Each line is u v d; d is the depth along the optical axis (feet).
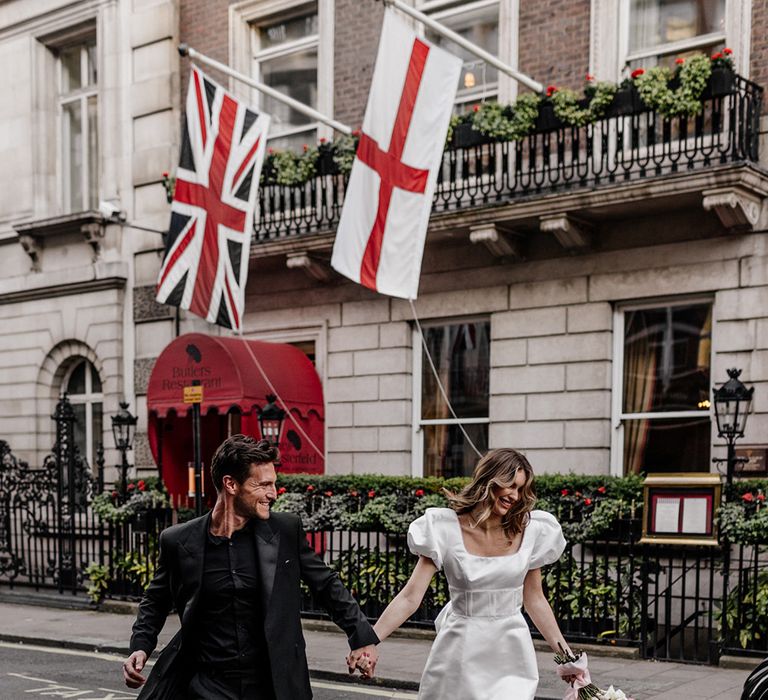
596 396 37.93
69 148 59.31
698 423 36.32
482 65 43.04
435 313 42.42
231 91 50.98
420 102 36.01
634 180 34.73
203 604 13.00
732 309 34.96
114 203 54.39
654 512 29.12
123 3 54.75
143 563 41.78
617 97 35.53
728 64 33.47
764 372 34.17
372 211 36.47
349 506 36.37
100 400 55.98
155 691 12.83
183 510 43.42
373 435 44.16
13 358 58.80
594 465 37.86
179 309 51.44
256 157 42.29
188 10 53.01
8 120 59.88
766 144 34.68
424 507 33.86
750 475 33.81
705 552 33.19
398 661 29.53
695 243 35.86
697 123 34.32
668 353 37.14
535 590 14.74
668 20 38.14
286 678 12.82
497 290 40.65
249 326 48.52
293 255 44.55
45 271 57.41
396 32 36.55
